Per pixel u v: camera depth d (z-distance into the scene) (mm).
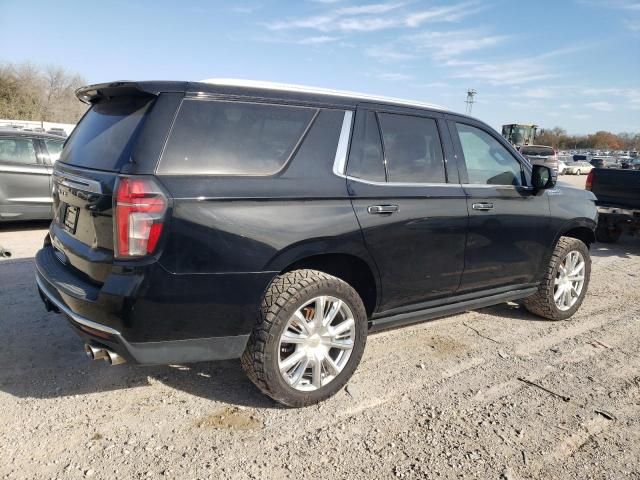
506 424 3041
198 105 2760
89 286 2742
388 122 3494
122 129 2799
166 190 2557
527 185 4418
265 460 2613
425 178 3623
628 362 4004
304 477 2502
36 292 4926
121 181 2529
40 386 3234
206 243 2637
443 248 3672
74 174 2969
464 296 4008
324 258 3170
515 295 4434
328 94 3271
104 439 2727
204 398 3186
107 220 2619
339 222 3055
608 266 7504
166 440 2744
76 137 3350
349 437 2844
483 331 4578
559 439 2910
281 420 2980
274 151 2947
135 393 3211
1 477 2398
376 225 3232
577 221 4762
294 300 2893
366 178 3287
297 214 2908
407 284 3518
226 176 2746
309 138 3080
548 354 4109
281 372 2963
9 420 2854
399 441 2826
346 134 3246
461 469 2609
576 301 5000
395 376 3613
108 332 2576
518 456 2738
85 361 3594
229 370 3578
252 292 2801
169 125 2658
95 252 2729
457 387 3484
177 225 2566
